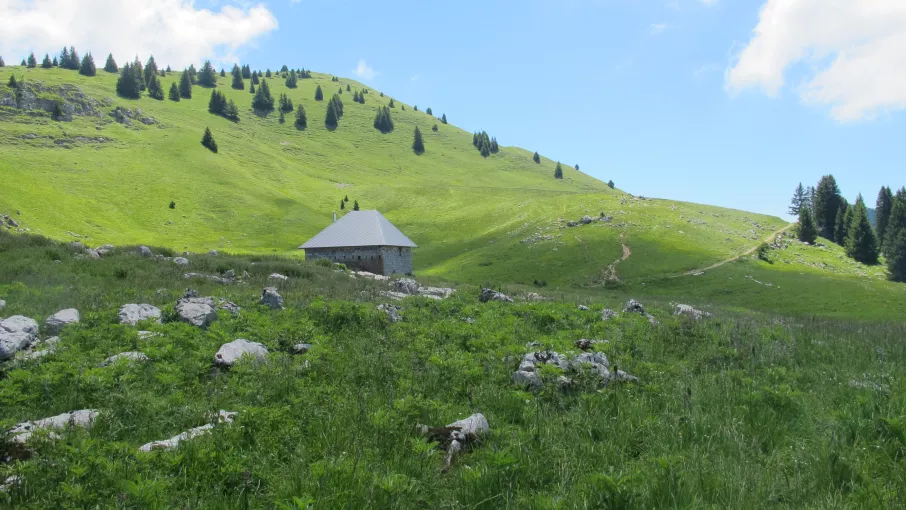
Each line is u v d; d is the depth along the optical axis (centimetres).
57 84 19912
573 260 9369
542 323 1633
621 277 8412
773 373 986
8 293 1672
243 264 3291
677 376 991
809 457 610
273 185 17775
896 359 1184
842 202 14250
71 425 654
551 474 568
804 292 7331
